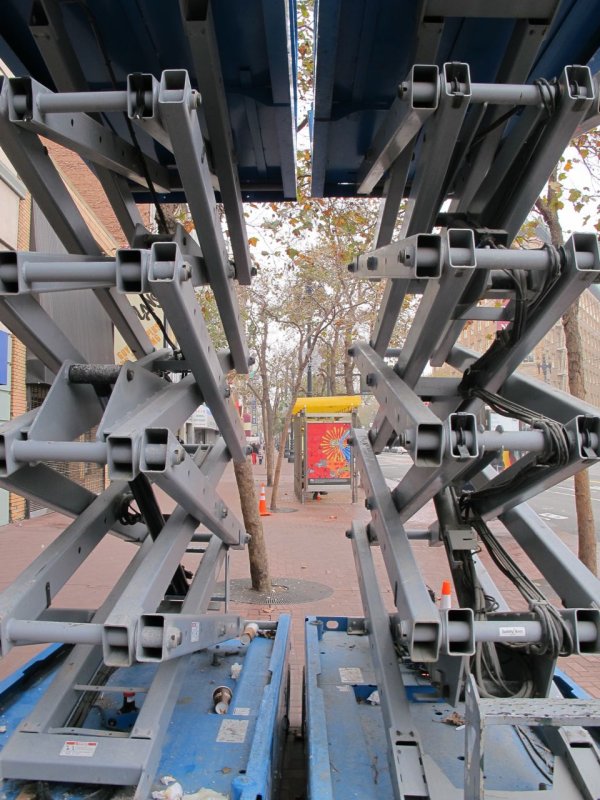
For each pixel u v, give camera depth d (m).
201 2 2.33
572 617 2.23
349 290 14.94
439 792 2.19
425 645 2.21
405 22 2.70
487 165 3.05
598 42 2.82
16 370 12.58
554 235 7.09
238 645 3.88
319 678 3.38
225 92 3.17
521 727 2.77
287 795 3.52
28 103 2.14
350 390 18.84
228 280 2.95
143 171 3.10
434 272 2.10
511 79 2.70
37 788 2.33
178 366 3.25
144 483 3.14
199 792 2.32
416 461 2.16
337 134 3.68
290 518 14.99
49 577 2.49
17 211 11.84
